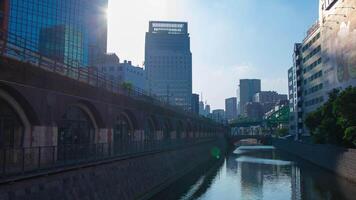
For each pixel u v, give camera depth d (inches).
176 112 3255.4
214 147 5098.4
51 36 6043.3
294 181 2527.1
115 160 1480.1
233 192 2146.9
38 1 5856.3
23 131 1133.1
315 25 4803.2
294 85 6240.2
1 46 1029.8
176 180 2508.6
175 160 2618.1
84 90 1443.2
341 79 3612.2
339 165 2615.7
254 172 3115.2
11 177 842.2
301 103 5654.5
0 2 2817.4
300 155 4554.6
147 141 2044.8
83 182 1178.6
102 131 1626.5
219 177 2797.7
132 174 1668.3
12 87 1031.0
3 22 2822.3
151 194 1884.8
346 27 3464.6
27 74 1085.8
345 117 2186.3
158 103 2736.2
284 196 2004.2
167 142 2519.7
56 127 1232.8
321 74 4493.1
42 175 959.6
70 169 1104.2
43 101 1165.1
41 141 1143.0
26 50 1258.0
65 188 1059.3
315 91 4788.4
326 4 4109.3
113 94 1758.1
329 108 2667.3
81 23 6688.0
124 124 2100.1
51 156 1125.7
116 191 1437.0
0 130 1189.1
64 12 6323.8
